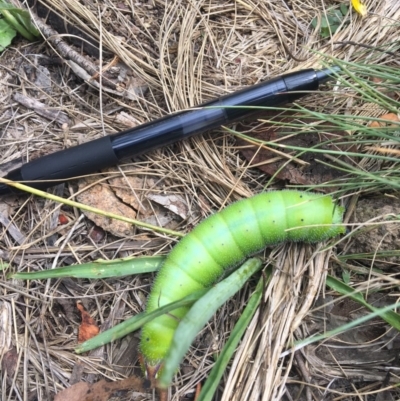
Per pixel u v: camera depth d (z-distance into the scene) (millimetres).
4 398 165
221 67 211
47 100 203
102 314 179
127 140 184
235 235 165
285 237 169
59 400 163
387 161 186
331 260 181
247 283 181
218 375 147
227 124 194
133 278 182
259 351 166
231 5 220
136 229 188
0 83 202
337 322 178
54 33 207
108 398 166
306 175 189
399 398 169
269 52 215
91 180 191
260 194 172
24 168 181
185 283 161
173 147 198
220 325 177
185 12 214
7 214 186
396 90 182
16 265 181
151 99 207
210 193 191
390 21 211
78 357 172
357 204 183
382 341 175
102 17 212
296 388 173
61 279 180
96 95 206
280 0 221
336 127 177
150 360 153
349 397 173
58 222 187
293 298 171
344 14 216
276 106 189
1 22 205
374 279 170
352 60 206
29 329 173
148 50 212
